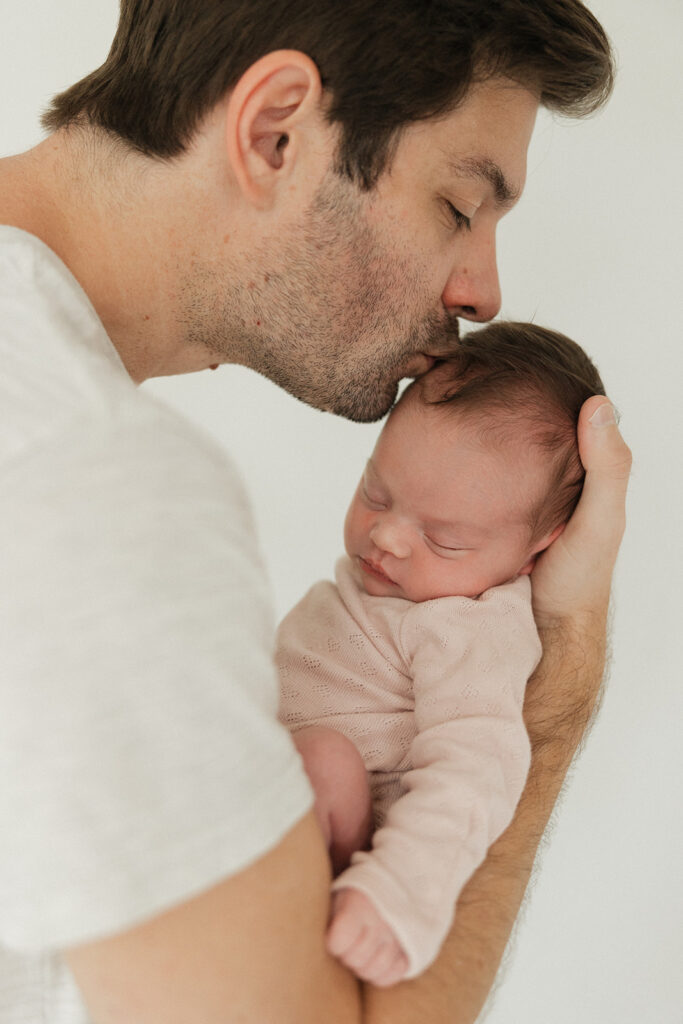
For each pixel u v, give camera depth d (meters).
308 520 2.23
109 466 0.63
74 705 0.58
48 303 0.74
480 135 0.97
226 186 0.92
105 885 0.57
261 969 0.63
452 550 1.25
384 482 1.28
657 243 2.20
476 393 1.25
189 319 0.97
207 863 0.60
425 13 0.90
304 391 1.07
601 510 1.21
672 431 2.22
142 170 0.92
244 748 0.62
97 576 0.59
